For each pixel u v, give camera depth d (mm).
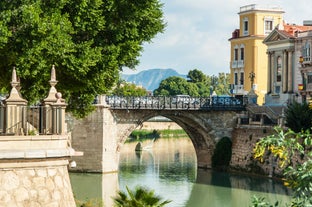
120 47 41469
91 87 41125
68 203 20328
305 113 73875
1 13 33219
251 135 85312
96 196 60344
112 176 79000
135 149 122312
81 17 37781
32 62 33438
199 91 197000
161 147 131250
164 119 167375
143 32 43594
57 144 20062
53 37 34219
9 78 34531
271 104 98250
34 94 36938
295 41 95000
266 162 80812
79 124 81250
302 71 92312
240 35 117438
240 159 86562
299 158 68438
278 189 70875
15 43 33156
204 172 87312
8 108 21047
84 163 81188
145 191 27375
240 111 90625
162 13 44156
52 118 20844
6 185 18641
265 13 114938
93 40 39438
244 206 60469
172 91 190500
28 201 18953
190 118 89500
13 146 19125
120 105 82688
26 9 33094
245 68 115875
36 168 19297
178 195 66250
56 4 35656
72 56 36469
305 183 16688
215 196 66562
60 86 39281
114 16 41000
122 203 27109
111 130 82375
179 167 92938
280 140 17203
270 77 99938
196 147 93688
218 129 90688
